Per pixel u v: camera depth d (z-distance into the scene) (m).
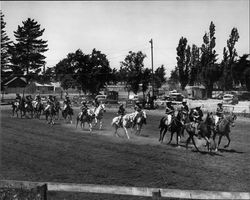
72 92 114.56
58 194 16.55
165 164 21.20
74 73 74.00
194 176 18.55
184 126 25.78
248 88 95.31
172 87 132.00
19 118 48.19
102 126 39.44
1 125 40.22
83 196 16.22
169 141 28.45
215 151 24.97
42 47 101.00
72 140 30.22
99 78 73.88
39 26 100.38
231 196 9.70
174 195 9.91
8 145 28.23
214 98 91.06
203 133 24.34
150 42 63.00
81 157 23.66
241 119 43.34
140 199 15.66
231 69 98.06
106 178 18.50
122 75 73.56
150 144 27.78
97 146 27.30
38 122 43.44
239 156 23.27
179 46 105.12
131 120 31.20
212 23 100.81
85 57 73.50
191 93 91.00
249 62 97.88
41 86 106.56
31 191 10.51
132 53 73.06
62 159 23.27
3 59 98.94
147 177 18.52
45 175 19.39
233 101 64.69
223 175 18.72
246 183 17.23
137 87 73.12
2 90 98.25
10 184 10.67
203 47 100.94
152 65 63.69
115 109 60.38
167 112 27.67
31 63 101.88
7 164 22.02
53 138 31.42
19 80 102.38
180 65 105.31
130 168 20.45
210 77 92.69
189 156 23.30
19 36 99.75
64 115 42.44
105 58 74.25
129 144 27.84
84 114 35.97
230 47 98.62
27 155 24.64
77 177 18.86
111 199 15.73
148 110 57.66
